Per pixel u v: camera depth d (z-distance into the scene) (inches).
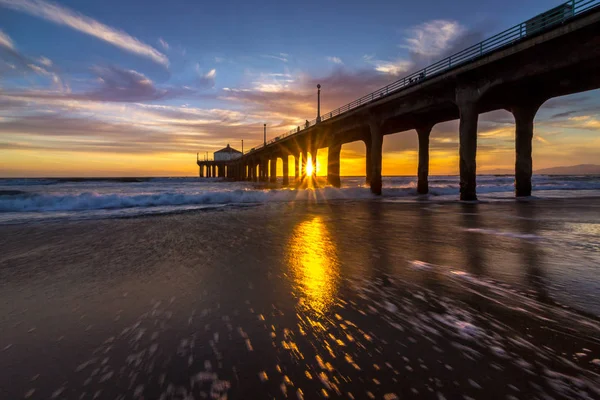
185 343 103.0
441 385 79.0
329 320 119.8
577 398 73.1
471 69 737.0
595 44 533.0
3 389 79.5
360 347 99.0
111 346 102.0
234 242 289.1
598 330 108.6
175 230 363.9
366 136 1501.0
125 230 365.1
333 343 101.9
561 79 682.2
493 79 719.7
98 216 510.3
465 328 111.5
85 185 2399.1
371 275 180.7
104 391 78.4
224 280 173.6
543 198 872.9
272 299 143.5
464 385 78.8
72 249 263.1
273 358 93.2
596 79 690.2
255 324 117.0
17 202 623.8
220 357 94.1
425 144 1251.8
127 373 86.4
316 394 76.5
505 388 77.3
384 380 81.7
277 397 75.4
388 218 474.9
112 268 202.4
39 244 285.9
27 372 87.7
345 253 240.2
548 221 420.8
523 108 893.8
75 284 169.9
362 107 1184.2
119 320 122.6
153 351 98.2
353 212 564.1
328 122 1483.8
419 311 127.5
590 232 329.4
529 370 85.1
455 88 830.5
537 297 142.2
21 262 220.1
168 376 84.7
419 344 100.3
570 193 1111.6
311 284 165.0
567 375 82.6
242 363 90.7
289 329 112.5
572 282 164.2
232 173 5300.2
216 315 125.9
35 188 1872.5
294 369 87.4
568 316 120.6
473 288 155.9
